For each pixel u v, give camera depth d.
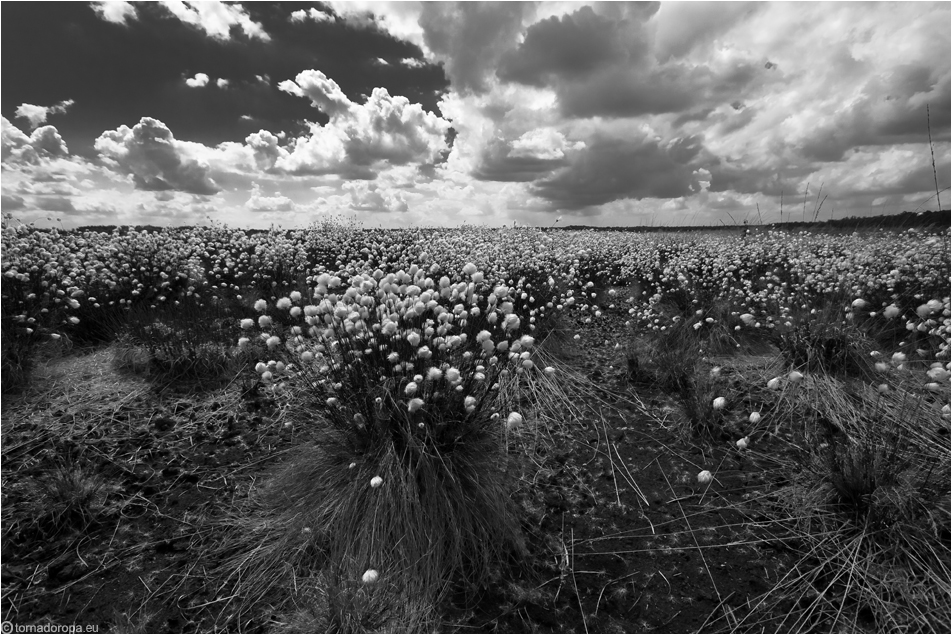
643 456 2.69
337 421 2.22
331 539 1.92
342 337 2.23
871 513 1.96
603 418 3.13
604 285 6.99
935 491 2.09
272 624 1.61
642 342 4.39
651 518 2.17
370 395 2.15
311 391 2.42
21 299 4.07
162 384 3.34
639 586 1.80
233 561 1.88
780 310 4.39
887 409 2.93
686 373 3.55
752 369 3.73
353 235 9.05
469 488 2.08
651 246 8.78
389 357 2.06
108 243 6.16
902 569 1.77
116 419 2.94
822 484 2.23
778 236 8.80
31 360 3.43
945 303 3.03
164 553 1.93
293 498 2.18
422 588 1.76
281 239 7.59
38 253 4.86
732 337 4.20
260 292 5.62
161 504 2.21
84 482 2.26
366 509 1.95
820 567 1.80
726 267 5.98
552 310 4.57
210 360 3.51
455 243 6.93
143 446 2.67
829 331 3.58
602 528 2.12
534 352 3.70
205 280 5.59
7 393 3.09
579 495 2.35
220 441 2.74
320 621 1.58
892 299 4.42
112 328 4.12
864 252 6.11
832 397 3.11
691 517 2.17
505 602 1.73
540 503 2.28
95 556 1.90
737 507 2.21
